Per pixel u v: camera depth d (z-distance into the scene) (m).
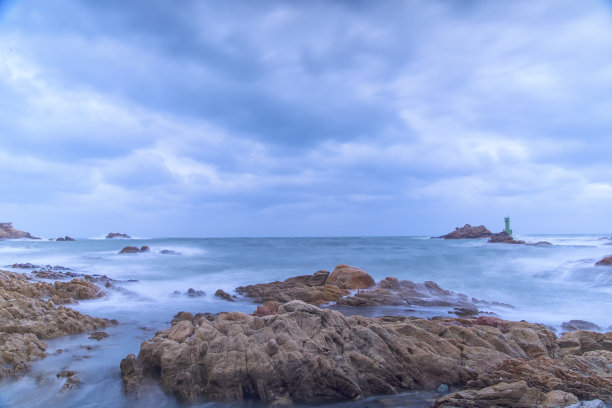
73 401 10.38
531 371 11.08
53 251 57.22
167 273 33.72
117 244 82.69
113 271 34.47
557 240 76.44
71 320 15.85
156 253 51.78
